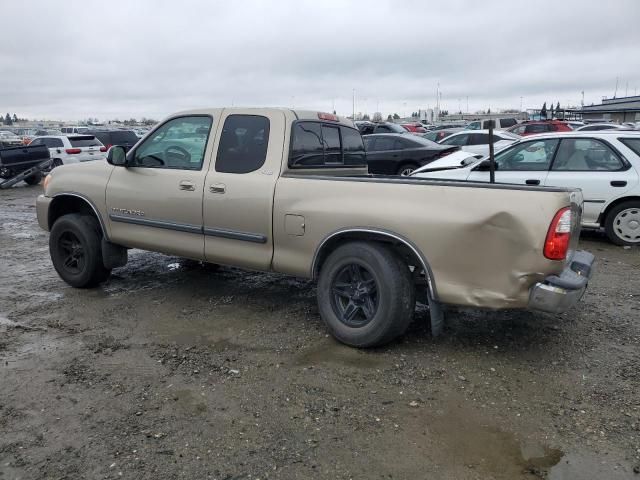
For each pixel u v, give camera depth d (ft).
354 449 9.82
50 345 14.56
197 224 16.49
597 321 16.03
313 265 14.56
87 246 18.84
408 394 11.76
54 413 11.09
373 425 10.59
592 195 26.23
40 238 30.63
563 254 11.97
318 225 14.23
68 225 19.10
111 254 19.03
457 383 12.23
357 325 13.97
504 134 54.60
